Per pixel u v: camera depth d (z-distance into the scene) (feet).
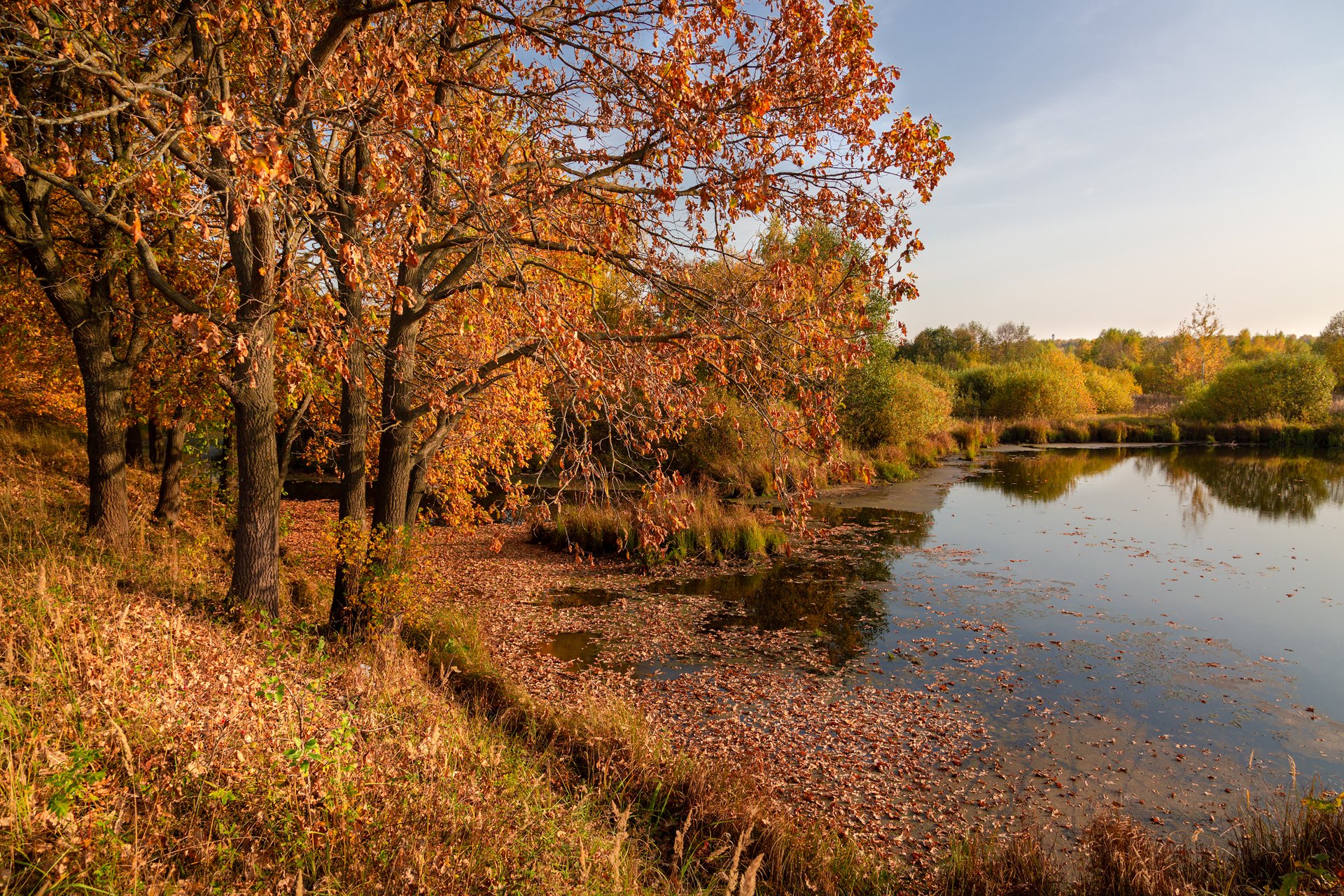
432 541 53.52
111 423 27.94
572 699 26.94
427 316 26.45
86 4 15.55
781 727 25.29
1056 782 21.91
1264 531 58.49
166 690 12.91
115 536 27.55
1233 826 19.52
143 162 15.14
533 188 17.20
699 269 21.83
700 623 36.78
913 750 23.79
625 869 13.25
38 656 13.01
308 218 16.05
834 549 53.26
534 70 21.34
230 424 40.93
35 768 9.80
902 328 18.45
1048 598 40.98
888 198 18.85
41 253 26.14
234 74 21.01
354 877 10.37
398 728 15.51
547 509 19.98
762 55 19.01
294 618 26.55
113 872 8.35
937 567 48.03
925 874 17.31
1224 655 32.19
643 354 19.77
